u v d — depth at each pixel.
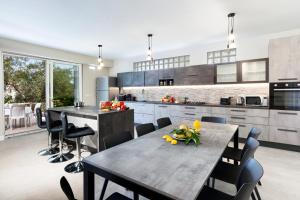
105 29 3.79
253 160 1.35
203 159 1.43
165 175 1.16
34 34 4.06
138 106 6.07
